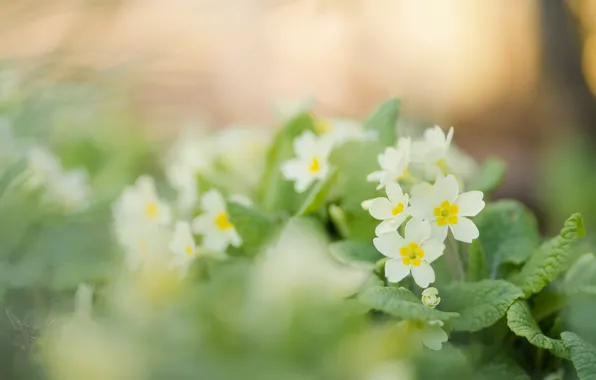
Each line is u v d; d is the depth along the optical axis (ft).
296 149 2.34
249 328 1.75
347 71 8.30
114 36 5.88
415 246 1.98
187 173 2.67
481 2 8.90
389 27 8.77
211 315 1.76
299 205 2.39
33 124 2.85
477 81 8.74
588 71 6.62
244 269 2.11
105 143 3.38
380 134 2.41
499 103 8.54
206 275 2.27
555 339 2.03
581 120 6.15
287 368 1.73
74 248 2.50
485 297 2.01
